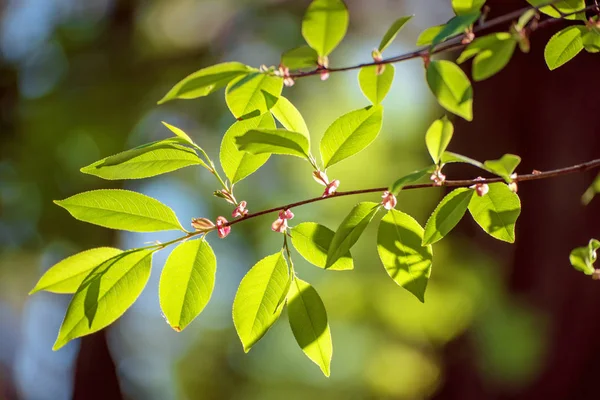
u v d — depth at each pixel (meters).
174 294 1.23
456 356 5.44
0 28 6.68
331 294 7.12
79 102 6.39
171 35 7.04
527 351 4.84
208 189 7.09
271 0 7.12
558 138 4.95
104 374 6.95
